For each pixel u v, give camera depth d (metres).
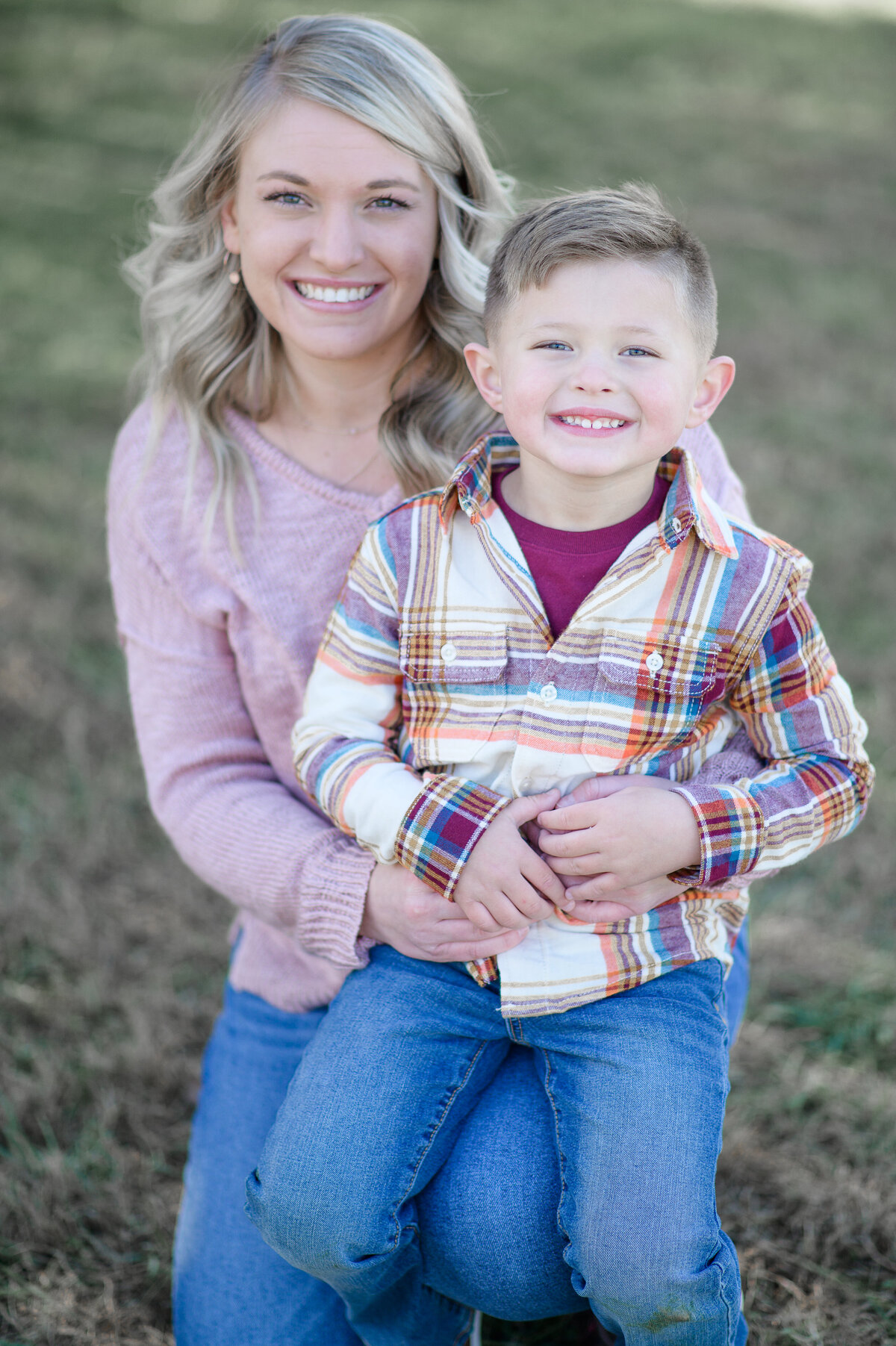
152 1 13.08
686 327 1.59
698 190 9.01
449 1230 1.63
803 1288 2.01
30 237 7.50
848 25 14.20
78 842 3.08
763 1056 2.47
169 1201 2.20
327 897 1.78
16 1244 2.10
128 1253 2.12
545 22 13.34
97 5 12.77
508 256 1.64
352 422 2.04
